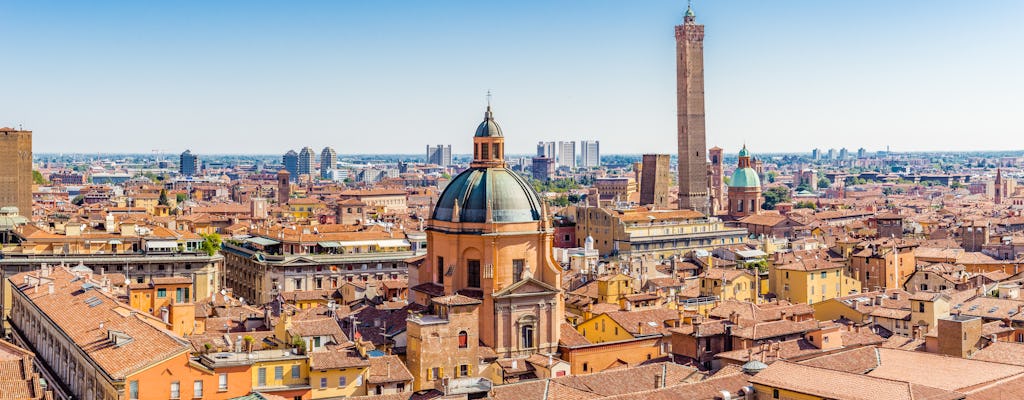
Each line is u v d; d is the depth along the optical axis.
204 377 147.12
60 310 188.88
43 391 144.38
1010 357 169.00
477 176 194.12
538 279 191.50
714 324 194.25
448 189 197.75
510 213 189.12
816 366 154.12
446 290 189.75
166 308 199.50
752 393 143.25
